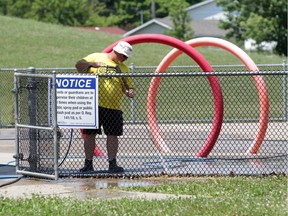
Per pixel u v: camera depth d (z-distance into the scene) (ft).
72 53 217.56
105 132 73.05
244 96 139.64
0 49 215.10
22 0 462.60
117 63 74.69
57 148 70.79
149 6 551.18
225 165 76.23
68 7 464.24
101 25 500.33
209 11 481.05
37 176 72.02
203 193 61.00
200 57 85.35
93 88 69.77
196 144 97.50
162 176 71.61
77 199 59.62
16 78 73.46
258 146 84.43
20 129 73.67
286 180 66.39
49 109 70.69
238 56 87.66
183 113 130.52
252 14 302.45
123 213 52.75
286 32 298.76
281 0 296.10
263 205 54.39
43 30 247.50
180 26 364.17
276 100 133.90
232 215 51.49
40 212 54.13
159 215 51.93
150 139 94.94
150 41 87.35
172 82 140.15
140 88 133.90
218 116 81.82
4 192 64.39
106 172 72.54
